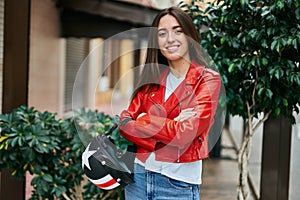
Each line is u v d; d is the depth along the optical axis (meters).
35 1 4.42
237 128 5.79
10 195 2.74
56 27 5.57
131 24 5.39
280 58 2.08
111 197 2.44
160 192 1.66
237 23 2.22
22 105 2.70
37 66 5.00
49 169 2.42
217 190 3.67
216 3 2.32
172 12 1.64
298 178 2.49
